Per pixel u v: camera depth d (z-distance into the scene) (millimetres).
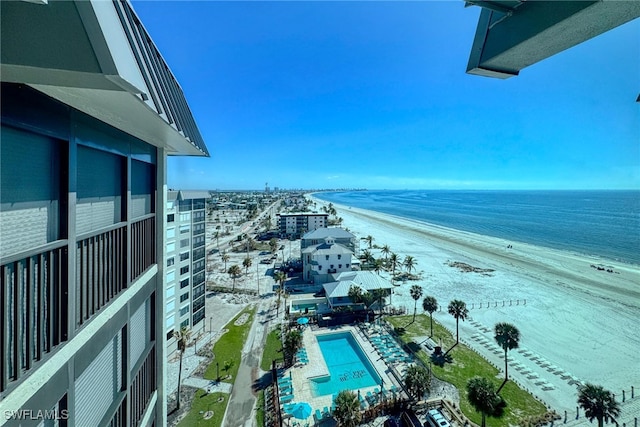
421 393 22125
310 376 27141
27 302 4191
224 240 98562
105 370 6512
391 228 118875
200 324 35625
